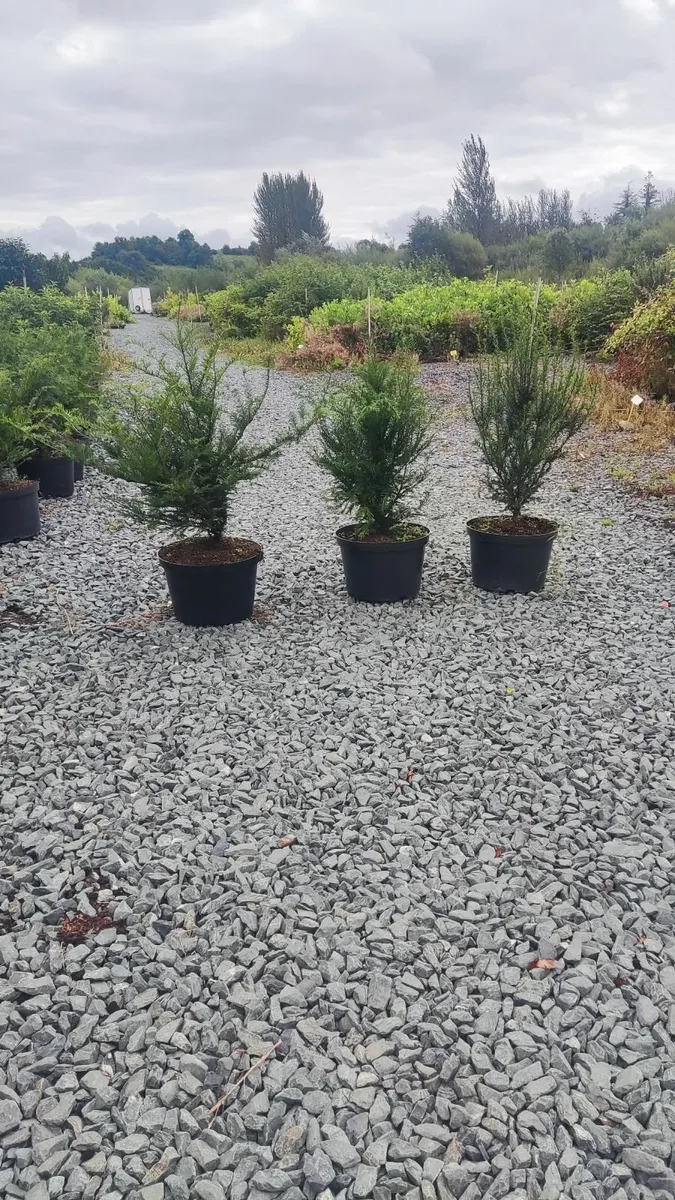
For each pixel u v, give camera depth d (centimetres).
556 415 548
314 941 259
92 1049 221
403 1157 193
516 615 512
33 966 251
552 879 286
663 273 1455
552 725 387
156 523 505
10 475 711
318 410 535
